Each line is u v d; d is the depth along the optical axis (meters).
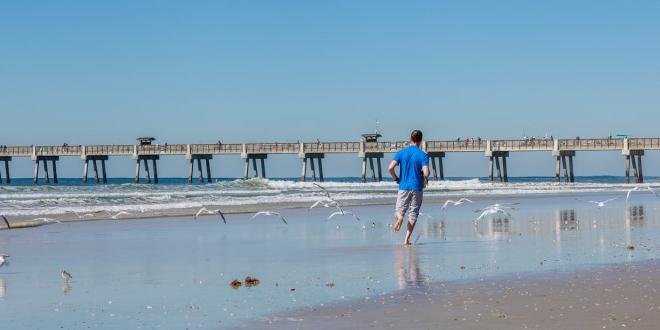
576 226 22.89
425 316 9.10
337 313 9.40
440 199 46.72
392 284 11.54
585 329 8.26
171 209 34.88
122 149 111.38
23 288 11.77
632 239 18.42
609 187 74.38
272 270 13.44
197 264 14.48
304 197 47.62
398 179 17.69
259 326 8.75
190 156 107.94
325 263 14.31
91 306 10.23
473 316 9.04
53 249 17.52
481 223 24.56
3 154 116.25
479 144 96.75
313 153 103.81
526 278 11.86
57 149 114.38
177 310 9.85
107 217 29.14
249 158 107.00
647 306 9.47
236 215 30.88
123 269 13.86
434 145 98.62
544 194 56.41
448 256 15.09
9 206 35.59
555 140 93.44
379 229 22.94
